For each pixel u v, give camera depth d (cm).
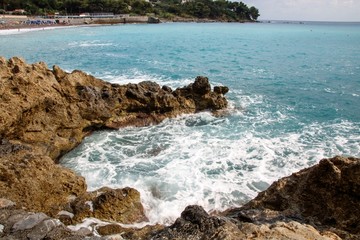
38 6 12862
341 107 2489
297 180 1074
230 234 661
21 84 1599
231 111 2300
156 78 3284
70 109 1778
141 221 1109
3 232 740
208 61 4588
